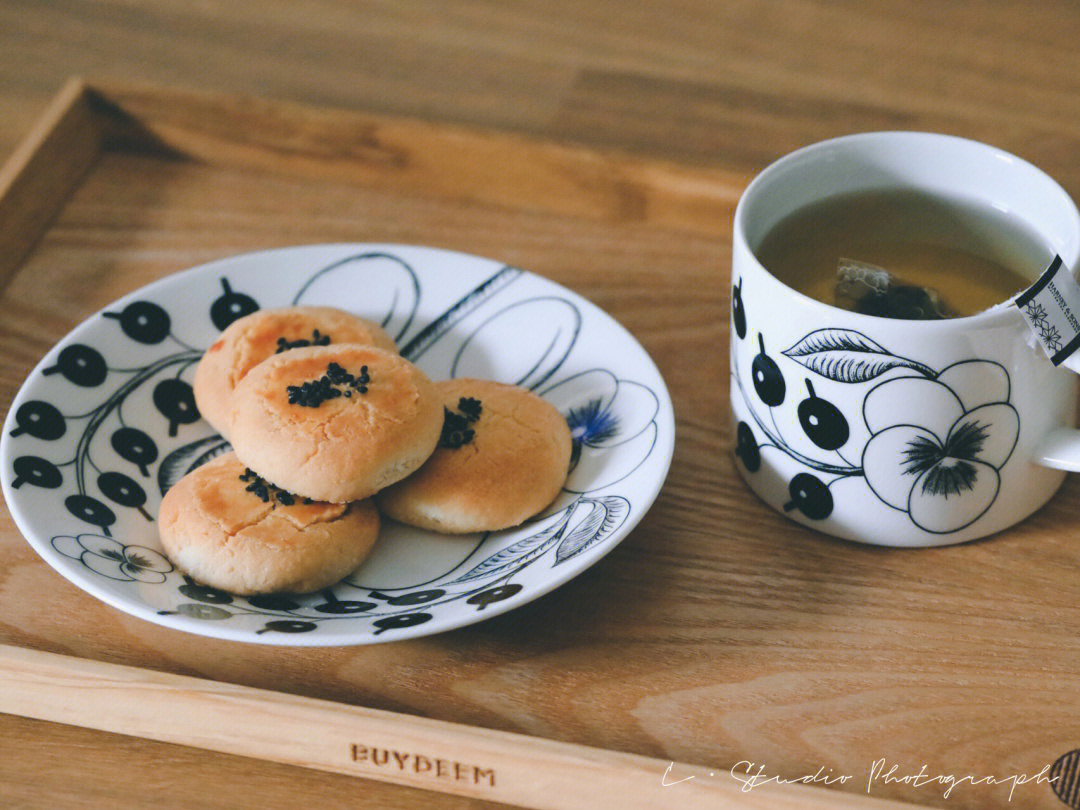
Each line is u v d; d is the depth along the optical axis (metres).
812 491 0.50
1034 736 0.46
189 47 0.74
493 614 0.46
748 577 0.50
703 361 0.58
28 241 0.63
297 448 0.49
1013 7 0.77
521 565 0.49
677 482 0.53
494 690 0.48
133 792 0.46
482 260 0.58
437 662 0.48
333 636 0.45
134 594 0.47
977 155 0.51
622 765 0.45
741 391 0.51
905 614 0.49
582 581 0.50
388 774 0.46
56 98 0.66
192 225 0.64
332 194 0.65
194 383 0.55
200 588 0.49
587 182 0.64
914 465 0.48
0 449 0.51
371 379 0.51
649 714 0.47
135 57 0.74
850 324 0.46
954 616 0.49
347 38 0.75
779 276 0.50
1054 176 0.63
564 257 0.62
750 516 0.52
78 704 0.47
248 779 0.47
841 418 0.48
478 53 0.74
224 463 0.52
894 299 0.48
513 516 0.50
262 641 0.45
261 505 0.50
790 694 0.47
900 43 0.74
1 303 0.60
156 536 0.51
